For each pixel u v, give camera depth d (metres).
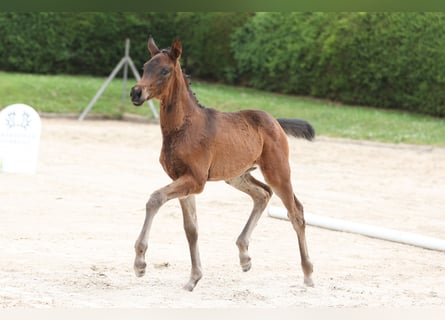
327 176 18.95
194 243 9.52
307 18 31.27
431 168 20.56
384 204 15.98
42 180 16.52
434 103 28.47
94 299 8.88
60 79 31.16
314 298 9.38
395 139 24.39
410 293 9.80
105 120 27.19
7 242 11.45
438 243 11.78
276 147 9.72
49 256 10.80
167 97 8.94
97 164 19.03
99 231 12.48
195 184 8.97
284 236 12.84
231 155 9.29
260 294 9.44
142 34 34.19
